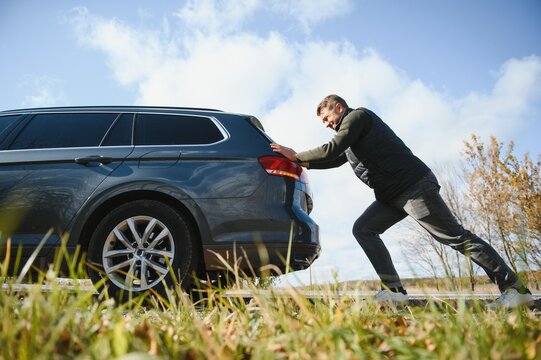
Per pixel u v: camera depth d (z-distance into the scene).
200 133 3.90
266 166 3.75
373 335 1.60
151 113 4.04
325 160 3.74
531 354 1.36
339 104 3.91
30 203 3.72
